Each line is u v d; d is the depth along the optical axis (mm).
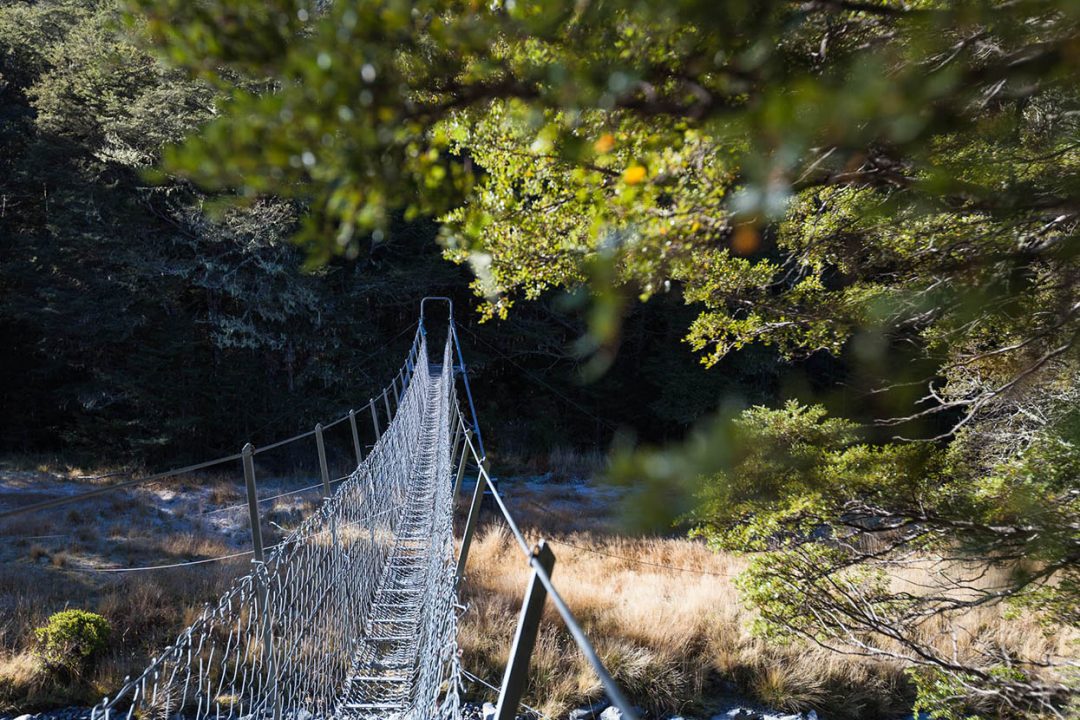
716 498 1437
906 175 1584
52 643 8531
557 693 8609
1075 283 2129
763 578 4461
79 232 19078
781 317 3844
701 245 1526
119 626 9586
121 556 12625
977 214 2504
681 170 1540
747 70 1027
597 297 1013
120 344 20875
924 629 6305
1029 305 2312
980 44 1331
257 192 941
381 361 23891
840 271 3686
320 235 986
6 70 22703
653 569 12695
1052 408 3322
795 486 2223
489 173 2180
